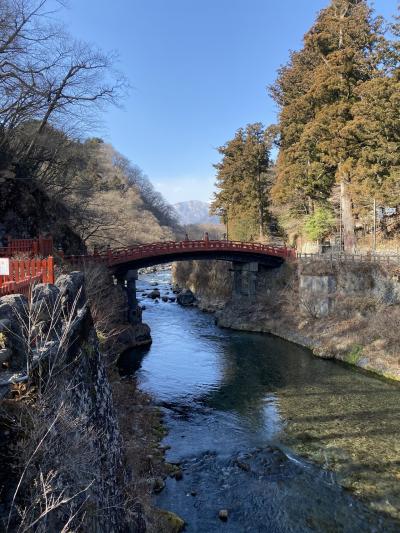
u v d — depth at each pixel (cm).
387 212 4359
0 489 486
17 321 647
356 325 3003
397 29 3400
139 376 2491
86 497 610
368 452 1558
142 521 956
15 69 2233
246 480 1409
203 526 1179
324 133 4016
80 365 815
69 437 612
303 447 1620
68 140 3158
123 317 3344
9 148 2792
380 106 3403
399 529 1152
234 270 4538
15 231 2611
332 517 1211
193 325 4056
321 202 4672
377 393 2156
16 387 564
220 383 2398
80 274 1008
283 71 5072
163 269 10700
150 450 1534
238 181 5891
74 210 3666
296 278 3919
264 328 3738
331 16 4191
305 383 2361
